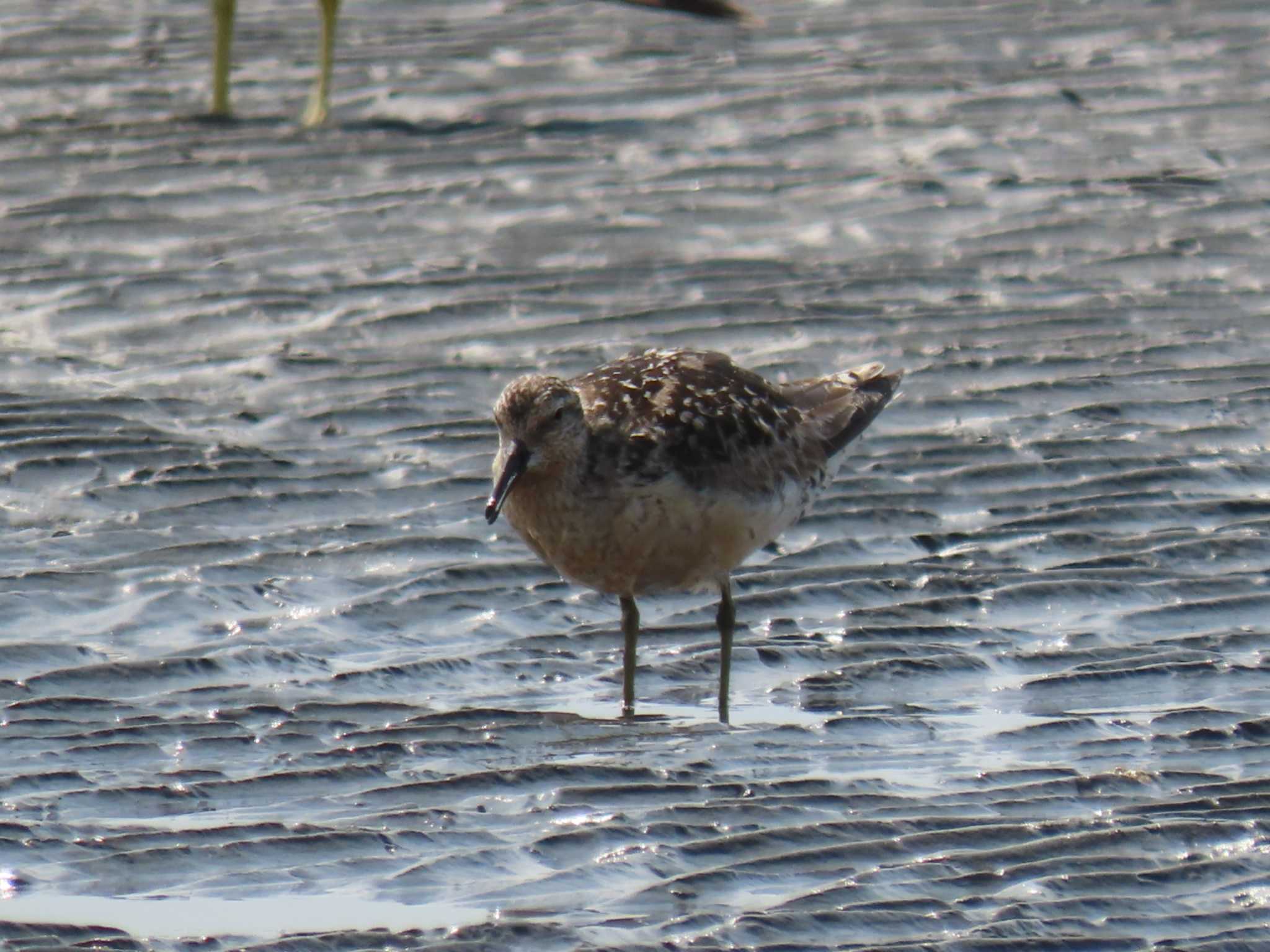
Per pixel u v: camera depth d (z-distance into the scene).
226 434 14.01
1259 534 12.51
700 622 11.48
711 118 22.55
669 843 8.45
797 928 7.67
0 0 27.78
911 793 9.03
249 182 20.02
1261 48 25.39
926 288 17.27
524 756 9.54
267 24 26.94
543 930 7.62
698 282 17.31
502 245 18.23
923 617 11.46
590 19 27.28
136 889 8.02
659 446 10.52
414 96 23.34
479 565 12.05
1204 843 8.46
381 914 7.80
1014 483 13.34
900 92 23.55
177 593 11.52
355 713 10.09
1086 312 16.70
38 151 20.86
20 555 11.99
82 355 15.54
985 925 7.70
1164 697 10.38
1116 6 27.66
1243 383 15.10
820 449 11.55
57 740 9.59
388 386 14.98
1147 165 20.83
